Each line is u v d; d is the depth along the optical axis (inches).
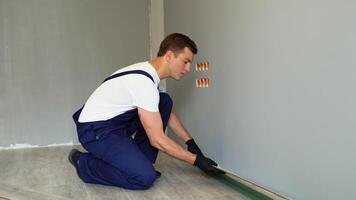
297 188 65.0
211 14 95.6
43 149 136.4
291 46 64.4
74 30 143.9
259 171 76.9
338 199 55.8
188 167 97.3
